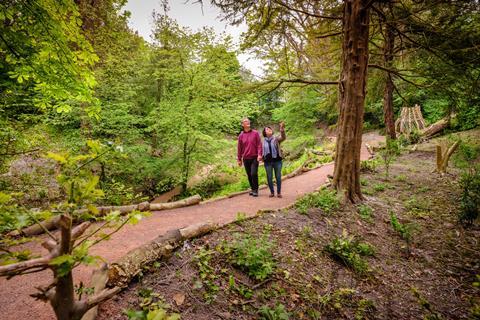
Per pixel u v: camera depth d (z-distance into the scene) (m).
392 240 4.80
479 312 3.06
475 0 5.18
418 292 3.52
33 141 5.31
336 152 6.38
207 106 9.86
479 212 5.31
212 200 6.27
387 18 6.74
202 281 2.66
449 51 5.87
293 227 4.41
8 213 1.04
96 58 4.30
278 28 6.53
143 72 11.15
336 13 6.84
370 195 6.88
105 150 1.28
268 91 7.57
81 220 3.97
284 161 18.09
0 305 2.16
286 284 3.00
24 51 4.04
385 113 13.83
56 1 3.49
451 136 13.34
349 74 6.00
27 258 1.08
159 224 4.27
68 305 1.18
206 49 9.39
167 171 11.27
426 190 7.23
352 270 3.70
